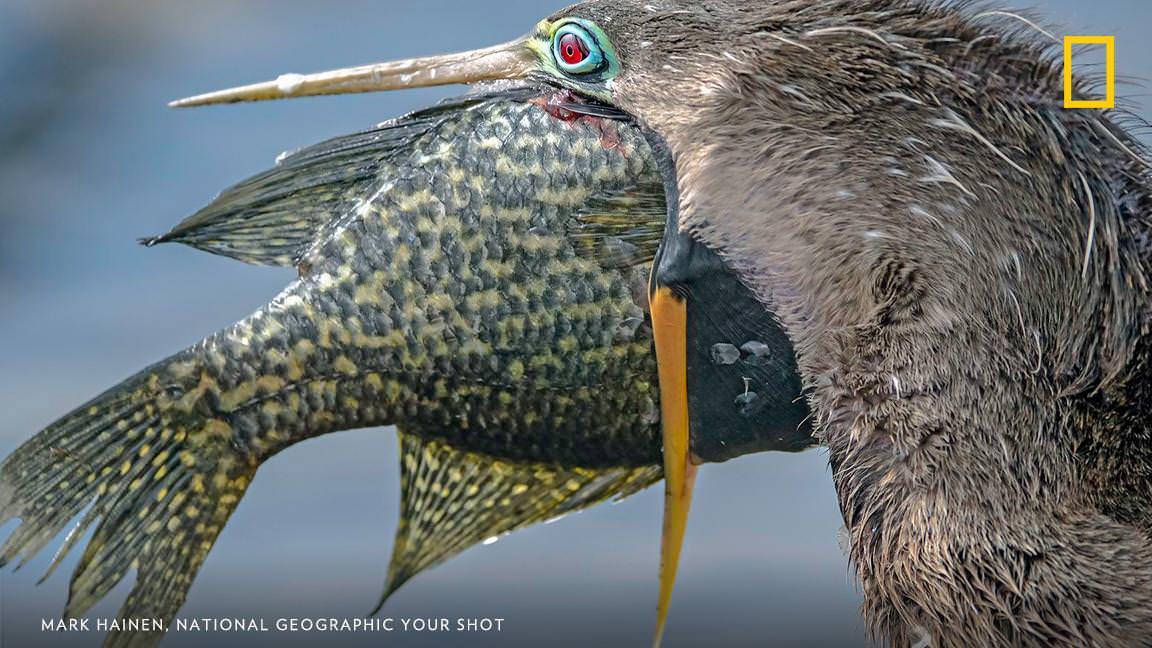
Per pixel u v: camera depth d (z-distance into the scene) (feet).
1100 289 7.42
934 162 7.41
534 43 7.56
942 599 7.39
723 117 7.46
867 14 7.46
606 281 7.54
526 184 7.55
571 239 7.54
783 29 7.47
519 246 7.55
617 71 7.51
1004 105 7.43
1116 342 7.42
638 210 7.53
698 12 7.48
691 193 7.47
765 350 7.47
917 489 7.40
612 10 7.52
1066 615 7.38
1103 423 7.43
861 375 7.42
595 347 7.55
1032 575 7.38
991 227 7.40
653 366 7.55
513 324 7.55
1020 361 7.39
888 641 7.43
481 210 7.55
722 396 7.48
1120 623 7.37
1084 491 7.41
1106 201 7.43
